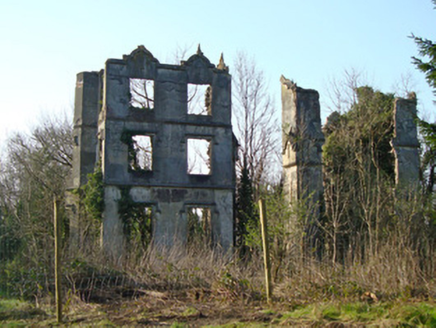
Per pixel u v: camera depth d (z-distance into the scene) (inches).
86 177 1391.5
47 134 1807.3
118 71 1314.0
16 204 1632.6
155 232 1268.5
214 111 1368.1
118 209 1254.9
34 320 510.0
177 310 530.3
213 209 1322.6
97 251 927.0
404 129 1285.7
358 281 573.6
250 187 1406.3
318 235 1084.5
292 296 556.7
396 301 496.7
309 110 1198.3
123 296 663.1
